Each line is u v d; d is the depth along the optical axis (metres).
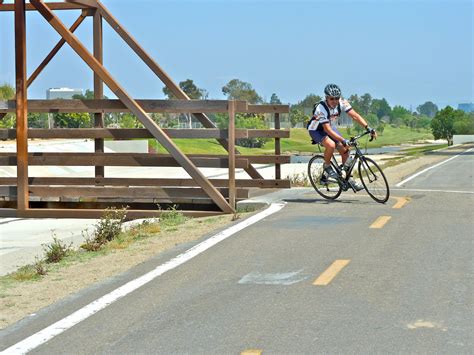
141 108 14.03
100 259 9.42
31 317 6.53
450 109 144.88
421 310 6.44
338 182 14.16
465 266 8.17
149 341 5.73
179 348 5.54
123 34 15.38
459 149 73.81
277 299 6.91
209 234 10.68
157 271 8.27
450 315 6.27
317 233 10.45
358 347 5.47
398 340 5.61
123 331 6.00
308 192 15.61
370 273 7.89
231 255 9.06
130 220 14.88
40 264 8.94
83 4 15.16
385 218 11.72
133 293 7.28
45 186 14.65
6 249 12.91
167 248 9.86
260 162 14.90
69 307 6.82
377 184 13.80
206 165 14.35
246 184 14.99
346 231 10.57
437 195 14.80
